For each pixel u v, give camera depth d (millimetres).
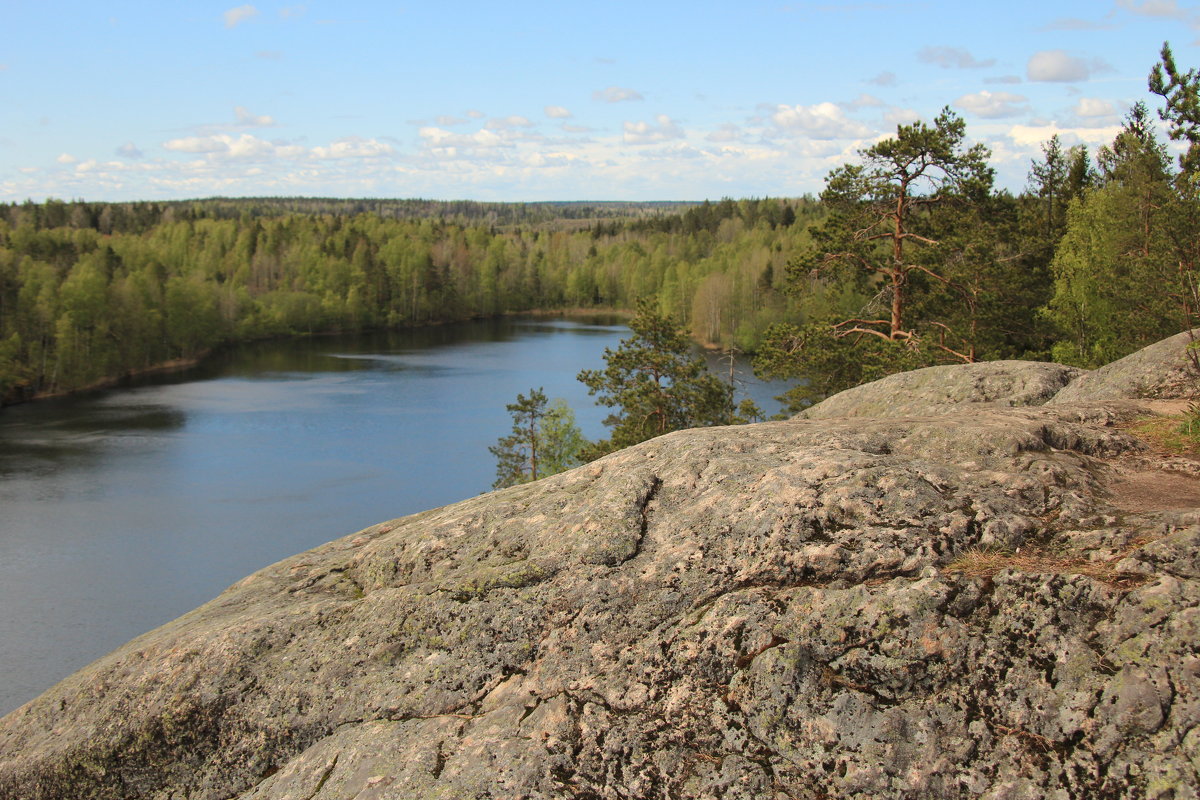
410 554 5680
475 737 4227
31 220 168375
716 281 89875
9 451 44375
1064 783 3434
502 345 94375
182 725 4723
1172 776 3285
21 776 4754
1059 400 8555
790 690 4020
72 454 43781
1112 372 8359
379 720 4523
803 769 3791
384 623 4984
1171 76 8352
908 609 4117
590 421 50688
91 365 68312
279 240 147625
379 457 43312
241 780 4570
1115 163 24547
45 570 27906
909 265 20234
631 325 23781
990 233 21656
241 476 39656
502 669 4605
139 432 49438
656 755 3979
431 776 4055
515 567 5078
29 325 67500
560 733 4145
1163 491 4910
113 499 35875
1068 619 3881
